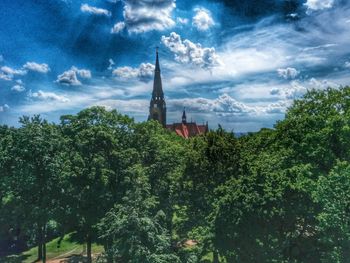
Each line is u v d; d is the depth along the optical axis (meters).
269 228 26.42
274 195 25.55
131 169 35.56
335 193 22.72
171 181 38.22
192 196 34.53
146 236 27.28
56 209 38.56
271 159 30.53
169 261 27.06
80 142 38.09
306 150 31.52
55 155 39.84
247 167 31.17
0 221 43.75
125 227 27.20
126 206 28.27
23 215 42.22
